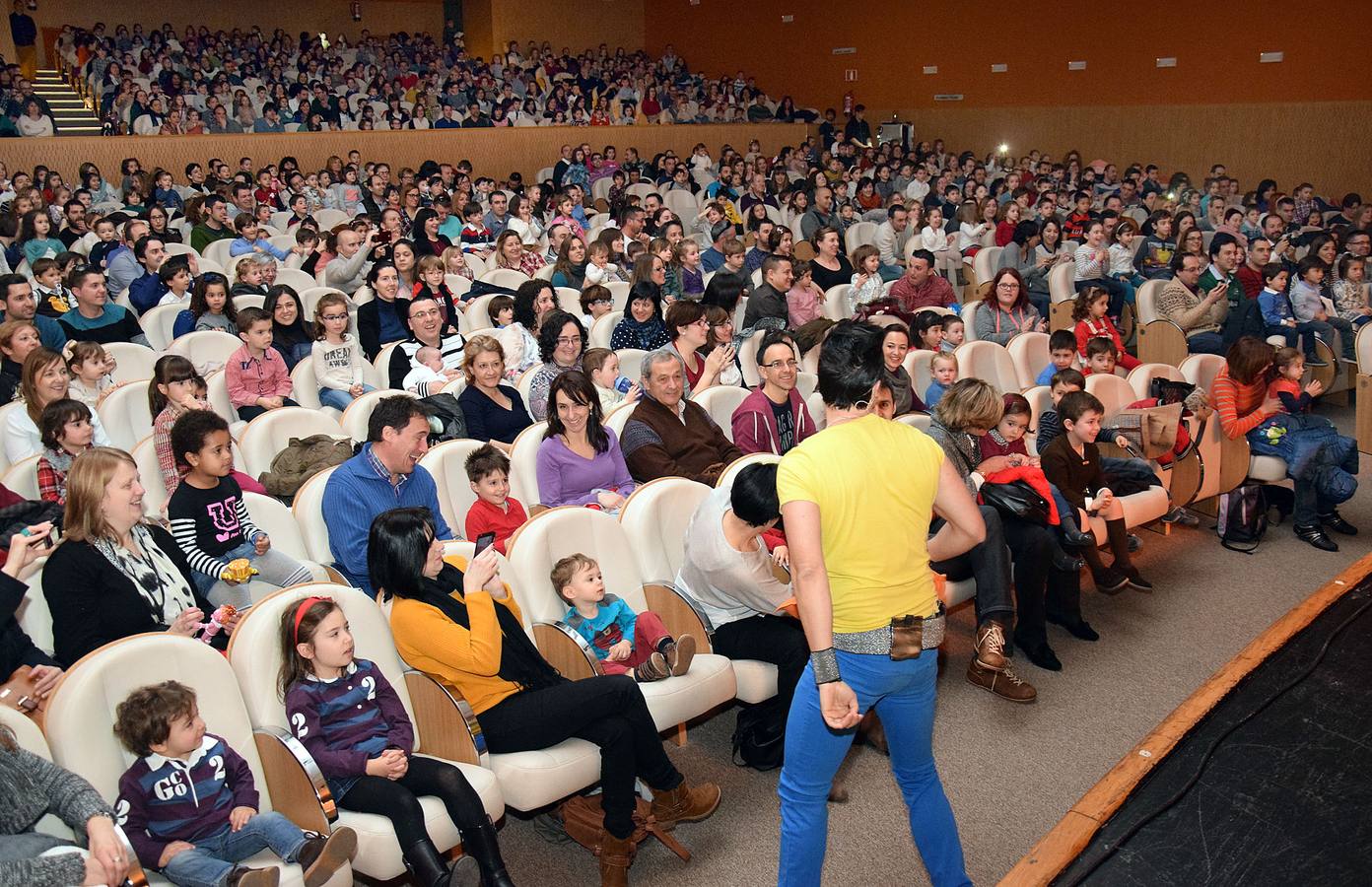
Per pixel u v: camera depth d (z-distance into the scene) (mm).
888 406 2549
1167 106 16922
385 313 6797
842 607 2422
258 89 18062
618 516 3805
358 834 2703
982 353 6430
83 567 3057
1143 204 14547
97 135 15000
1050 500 4309
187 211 10703
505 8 22062
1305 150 15602
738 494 3236
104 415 5141
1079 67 17844
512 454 4516
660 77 22016
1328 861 2686
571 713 2971
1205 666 4293
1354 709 3400
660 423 4660
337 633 2781
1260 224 12258
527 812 3412
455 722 2965
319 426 4766
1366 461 6953
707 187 15508
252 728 2793
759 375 6543
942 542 2635
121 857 2391
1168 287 8328
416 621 3023
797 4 21219
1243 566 5320
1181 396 5578
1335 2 15000
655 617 3498
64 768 2494
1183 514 5805
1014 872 2650
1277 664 3691
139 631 3137
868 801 3430
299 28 22359
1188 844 2771
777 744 3594
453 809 2768
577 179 15969
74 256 8656
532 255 9336
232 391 5781
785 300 7430
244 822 2621
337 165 13984
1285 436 5551
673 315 5469
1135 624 4703
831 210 13969
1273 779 3043
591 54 22203
